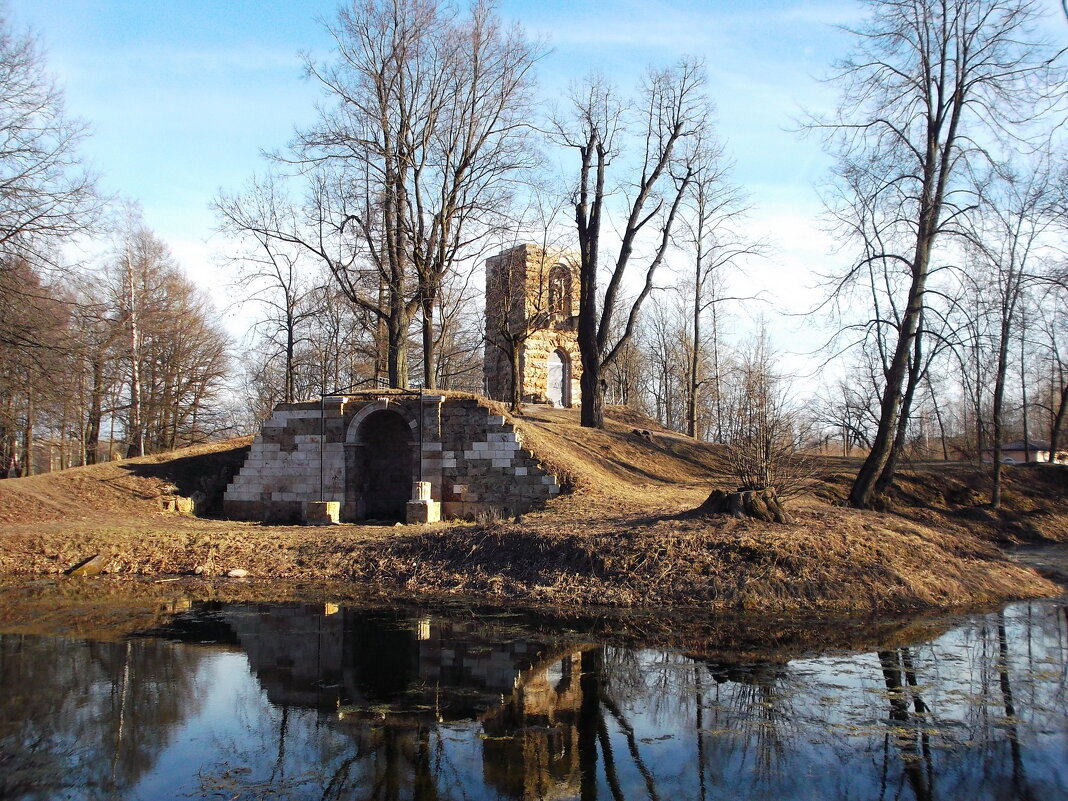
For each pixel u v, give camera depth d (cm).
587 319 3194
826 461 3089
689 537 1619
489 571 1692
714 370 5356
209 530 2188
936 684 1041
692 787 751
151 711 968
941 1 2136
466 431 2428
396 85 2922
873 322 2272
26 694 1031
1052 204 2316
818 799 723
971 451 3694
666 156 3133
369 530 2131
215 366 4719
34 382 2775
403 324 2970
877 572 1530
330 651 1223
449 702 994
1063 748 838
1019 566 1788
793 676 1078
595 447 2956
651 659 1168
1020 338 2819
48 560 1933
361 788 759
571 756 827
